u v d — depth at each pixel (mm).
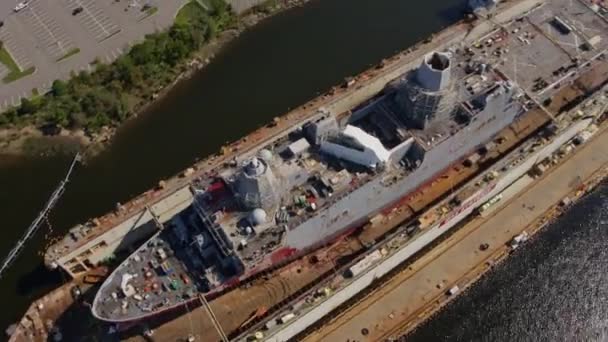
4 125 128500
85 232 109000
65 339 103438
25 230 116812
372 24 147875
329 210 99000
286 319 98562
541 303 106250
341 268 105812
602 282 108000
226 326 101500
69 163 125750
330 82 136750
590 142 127062
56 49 140250
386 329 105000
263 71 139750
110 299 96250
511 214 117688
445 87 101312
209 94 136125
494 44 121562
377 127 109125
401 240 106750
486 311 106125
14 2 149000
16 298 109125
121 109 129875
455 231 115875
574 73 118125
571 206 118375
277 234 96312
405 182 106875
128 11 146750
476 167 119000
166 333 101125
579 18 126500
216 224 95750
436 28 146250
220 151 122062
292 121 125375
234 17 147750
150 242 101250
